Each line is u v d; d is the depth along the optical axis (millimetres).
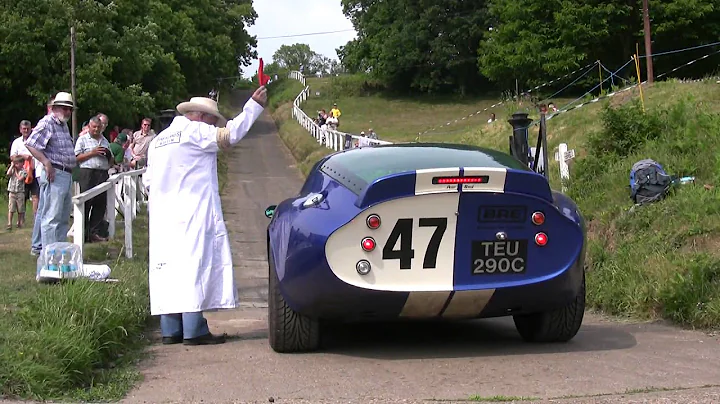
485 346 5504
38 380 4117
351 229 4723
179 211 5668
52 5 29859
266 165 34469
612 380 4395
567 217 4977
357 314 4926
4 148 30469
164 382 4504
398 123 52719
